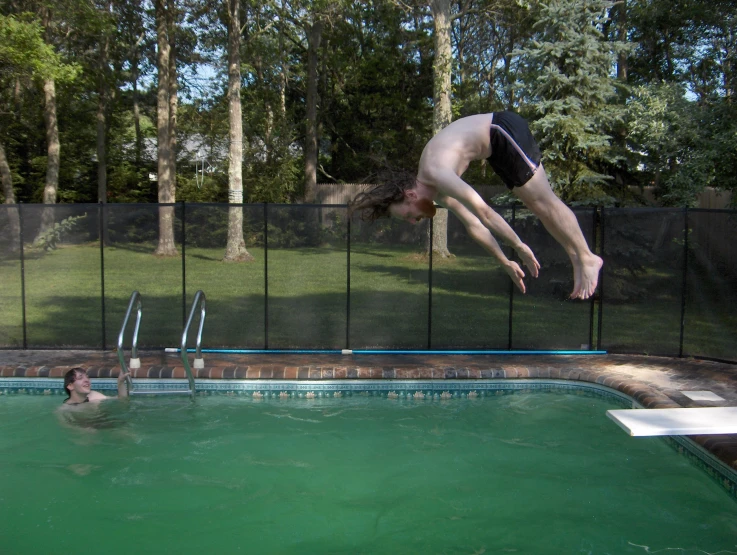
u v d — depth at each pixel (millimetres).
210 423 6055
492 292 12156
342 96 27781
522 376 7355
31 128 23812
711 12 14797
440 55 16078
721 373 7285
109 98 23562
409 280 13945
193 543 3848
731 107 11758
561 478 4836
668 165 13180
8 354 8031
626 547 3809
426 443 5562
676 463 5164
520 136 3010
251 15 18453
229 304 11586
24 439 5590
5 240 9508
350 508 4332
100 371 7223
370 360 7879
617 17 17219
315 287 13328
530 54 12109
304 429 5914
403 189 2920
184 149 27656
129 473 4891
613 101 13141
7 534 3947
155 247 13258
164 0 19141
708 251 11672
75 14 14750
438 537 3932
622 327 9742
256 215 14078
